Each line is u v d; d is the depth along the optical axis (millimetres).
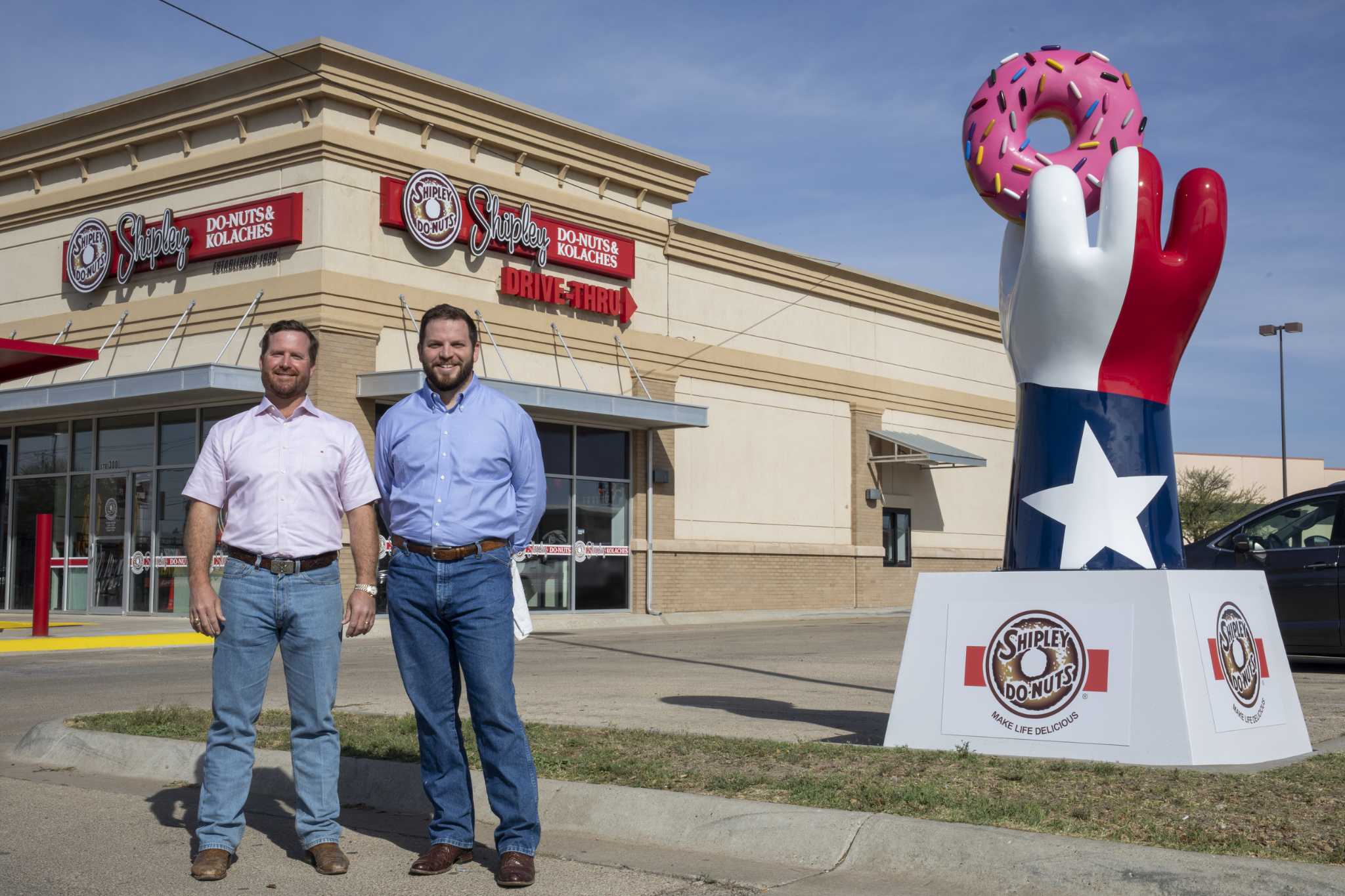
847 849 5336
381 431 5512
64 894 4984
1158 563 7117
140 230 22500
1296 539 13211
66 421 23844
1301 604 12867
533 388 21000
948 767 6410
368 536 5516
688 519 26109
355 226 20766
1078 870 4770
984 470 34562
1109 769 6215
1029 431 7363
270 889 5102
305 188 20625
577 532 23953
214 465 5418
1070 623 6801
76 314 23547
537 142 23359
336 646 5465
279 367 5422
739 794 6027
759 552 27422
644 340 25297
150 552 22328
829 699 10703
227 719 5348
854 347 30562
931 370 32969
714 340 26922
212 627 5312
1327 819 5246
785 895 4926
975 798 5699
